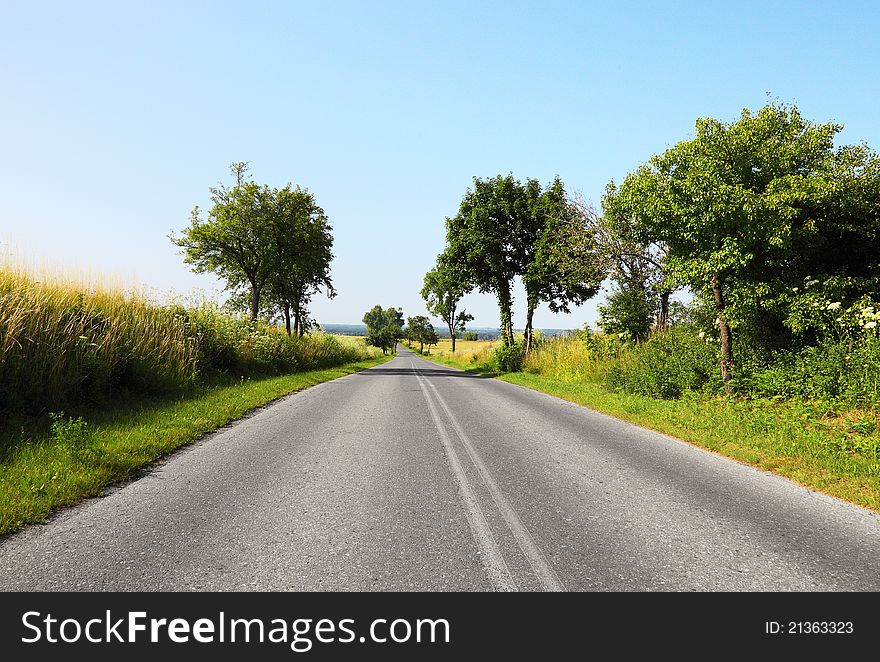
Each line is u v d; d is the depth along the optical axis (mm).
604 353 19750
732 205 10477
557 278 28016
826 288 10703
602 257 21141
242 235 33875
